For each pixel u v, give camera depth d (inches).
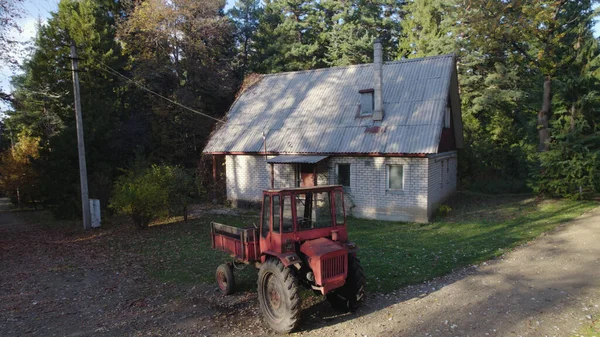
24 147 1096.2
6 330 288.5
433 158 668.7
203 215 767.7
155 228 670.5
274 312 277.6
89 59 1079.6
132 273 423.8
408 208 642.8
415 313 286.2
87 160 903.7
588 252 415.5
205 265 439.2
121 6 1332.4
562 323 258.5
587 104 727.7
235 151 818.2
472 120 1165.1
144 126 1159.0
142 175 695.7
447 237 513.3
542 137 825.5
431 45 1259.8
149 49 1166.3
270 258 285.3
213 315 302.7
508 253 428.8
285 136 779.4
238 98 973.2
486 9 818.8
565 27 877.2
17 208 1223.5
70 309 327.9
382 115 701.9
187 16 1152.8
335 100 800.3
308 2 1581.0
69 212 845.8
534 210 665.6
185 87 1196.5
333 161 711.1
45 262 484.7
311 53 1448.1
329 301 312.3
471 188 1010.1
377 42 695.7
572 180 729.6
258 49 1503.4
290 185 770.2
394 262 410.9
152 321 295.7
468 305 295.7
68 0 1177.4
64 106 1077.1
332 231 293.9
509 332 249.4
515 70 1155.3
